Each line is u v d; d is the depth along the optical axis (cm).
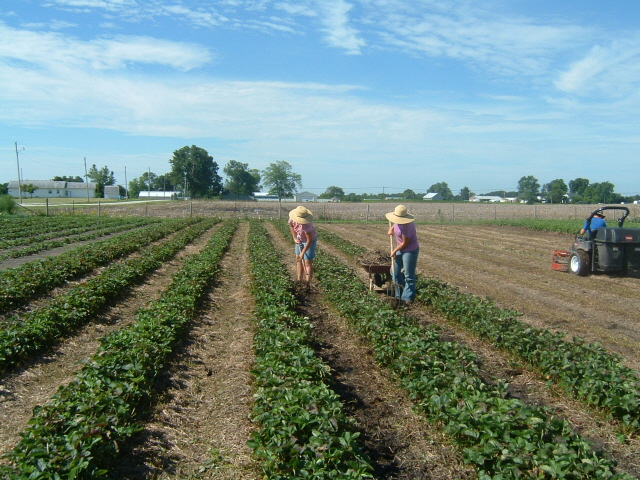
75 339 927
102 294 1178
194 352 877
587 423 641
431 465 553
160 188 15662
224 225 3531
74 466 468
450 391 648
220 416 647
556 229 3309
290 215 1327
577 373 714
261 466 539
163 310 991
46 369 787
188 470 531
